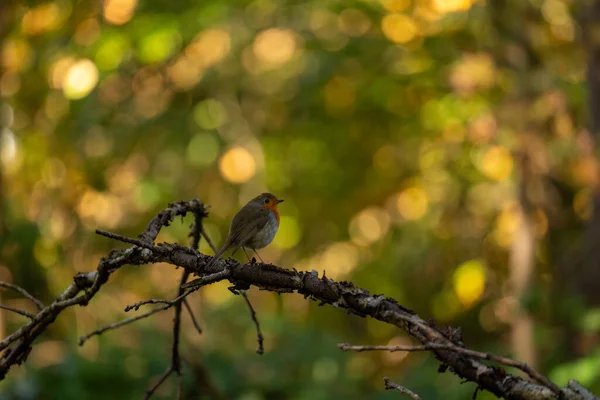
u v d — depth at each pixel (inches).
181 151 673.6
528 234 544.4
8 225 517.0
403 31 569.6
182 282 189.8
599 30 499.8
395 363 647.8
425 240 684.1
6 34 538.3
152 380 435.2
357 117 668.7
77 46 571.2
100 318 596.1
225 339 565.6
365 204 711.7
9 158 549.3
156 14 583.8
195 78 650.8
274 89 668.1
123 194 674.8
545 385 99.8
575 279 505.7
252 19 621.6
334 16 605.0
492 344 587.5
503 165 557.0
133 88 652.7
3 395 413.4
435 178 645.9
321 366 508.4
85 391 422.3
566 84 542.0
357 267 729.6
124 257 163.8
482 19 541.6
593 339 466.0
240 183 689.0
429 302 711.7
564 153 508.1
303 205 727.7
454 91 580.7
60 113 614.5
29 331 173.9
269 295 722.8
